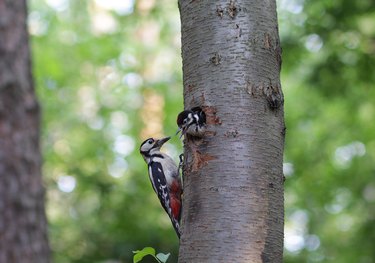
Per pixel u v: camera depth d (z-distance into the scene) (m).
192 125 6.18
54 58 20.73
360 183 20.41
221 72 6.27
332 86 16.67
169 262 16.47
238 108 6.20
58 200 19.72
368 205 20.23
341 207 21.59
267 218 6.02
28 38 5.92
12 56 5.75
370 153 20.34
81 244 17.62
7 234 5.40
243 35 6.31
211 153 6.15
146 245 16.67
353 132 19.95
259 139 6.16
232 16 6.34
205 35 6.37
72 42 21.59
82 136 21.28
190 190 6.16
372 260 19.42
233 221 5.96
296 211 22.20
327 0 16.22
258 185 6.06
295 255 21.39
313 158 20.55
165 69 21.81
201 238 5.99
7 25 5.77
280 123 6.29
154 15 21.48
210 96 6.27
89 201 19.66
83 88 21.78
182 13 6.55
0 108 5.61
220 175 6.08
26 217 5.50
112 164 20.64
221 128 6.18
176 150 20.56
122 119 21.77
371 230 19.61
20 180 5.55
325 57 16.44
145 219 17.91
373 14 15.97
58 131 21.16
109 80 21.92
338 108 19.73
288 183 20.62
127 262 16.73
